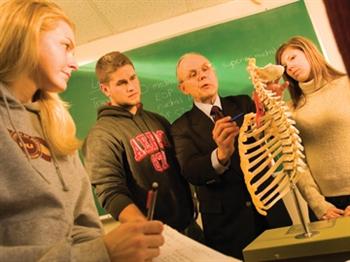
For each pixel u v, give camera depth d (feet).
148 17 7.43
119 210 5.56
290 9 6.56
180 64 6.83
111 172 6.07
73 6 6.73
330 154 5.00
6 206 2.34
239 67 6.53
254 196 3.49
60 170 2.96
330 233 2.75
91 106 7.17
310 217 5.13
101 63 6.93
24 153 2.64
